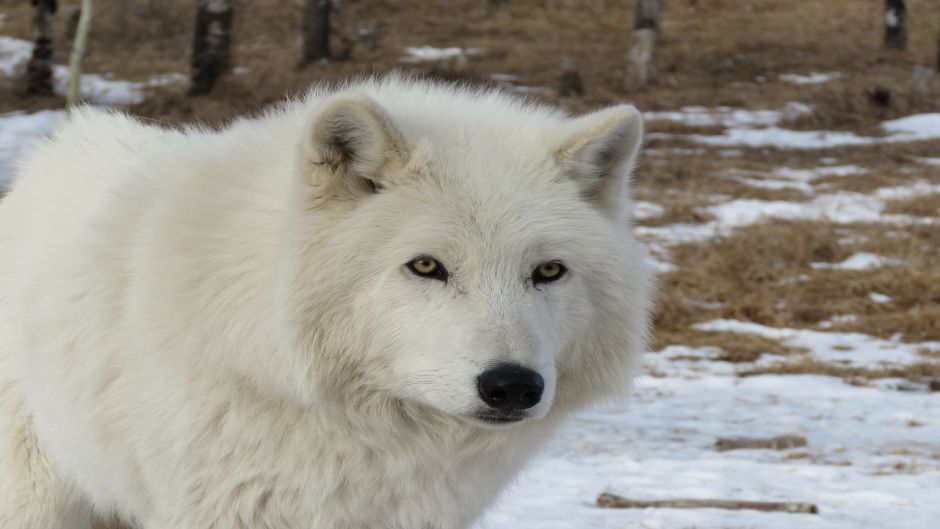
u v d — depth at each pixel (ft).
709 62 165.89
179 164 20.27
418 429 18.90
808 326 68.39
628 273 19.60
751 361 61.41
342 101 17.52
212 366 18.04
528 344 17.43
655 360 61.00
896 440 44.68
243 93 128.88
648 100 142.82
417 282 17.81
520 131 19.94
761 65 164.25
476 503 20.18
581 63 163.73
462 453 19.25
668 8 201.77
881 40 181.16
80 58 92.53
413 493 19.35
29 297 20.51
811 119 135.64
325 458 18.45
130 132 23.54
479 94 22.27
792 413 49.62
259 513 18.72
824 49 174.60
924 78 145.18
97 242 19.76
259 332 17.66
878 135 131.03
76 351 19.53
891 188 105.91
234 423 18.07
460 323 17.51
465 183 18.19
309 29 154.61
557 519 30.25
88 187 21.98
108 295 19.20
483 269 17.87
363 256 17.74
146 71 149.07
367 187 18.28
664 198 100.27
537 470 37.96
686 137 127.13
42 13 129.59
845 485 36.09
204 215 18.75
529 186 18.71
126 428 18.97
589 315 19.07
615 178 19.94
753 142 126.11
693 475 37.27
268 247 18.06
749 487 35.60
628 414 49.08
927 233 87.71
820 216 93.50
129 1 178.40
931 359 60.54
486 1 199.62
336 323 17.81
